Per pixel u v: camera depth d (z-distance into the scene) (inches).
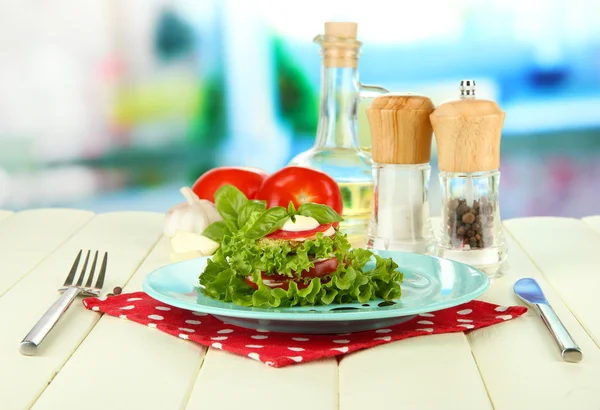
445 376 28.7
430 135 38.2
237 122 103.3
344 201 42.9
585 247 40.9
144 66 101.8
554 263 38.6
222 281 32.5
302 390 28.2
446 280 33.8
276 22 100.7
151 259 39.9
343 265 32.4
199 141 103.8
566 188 103.7
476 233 36.6
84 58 101.6
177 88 102.5
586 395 27.9
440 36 100.2
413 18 99.9
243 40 101.3
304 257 31.9
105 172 104.3
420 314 32.6
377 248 38.8
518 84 101.3
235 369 29.3
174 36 101.2
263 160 104.7
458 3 99.6
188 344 30.9
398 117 37.7
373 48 100.6
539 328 31.6
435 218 48.2
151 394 28.2
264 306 31.6
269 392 28.2
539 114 101.9
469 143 36.0
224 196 40.5
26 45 100.8
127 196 105.0
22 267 38.6
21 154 103.3
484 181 36.5
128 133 103.7
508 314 32.4
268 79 102.3
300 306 31.8
